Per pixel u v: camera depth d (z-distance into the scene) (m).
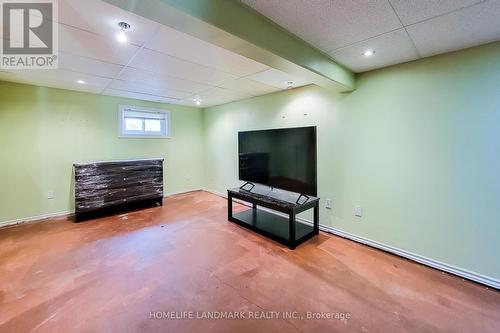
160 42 2.07
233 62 2.56
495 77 1.94
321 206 3.27
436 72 2.24
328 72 2.37
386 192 2.63
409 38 1.93
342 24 1.76
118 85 3.54
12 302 1.81
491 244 2.01
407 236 2.49
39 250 2.67
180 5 1.30
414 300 1.86
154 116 4.95
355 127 2.86
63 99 3.84
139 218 3.78
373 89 2.67
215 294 1.93
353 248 2.75
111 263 2.39
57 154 3.84
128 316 1.68
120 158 4.52
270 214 3.81
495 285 1.99
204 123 5.73
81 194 3.59
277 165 3.27
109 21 1.73
